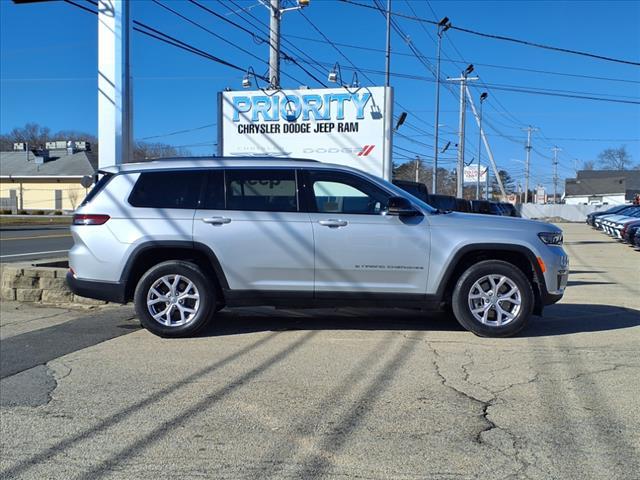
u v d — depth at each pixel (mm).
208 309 6320
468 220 6336
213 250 6234
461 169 42875
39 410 4348
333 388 4734
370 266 6199
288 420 4105
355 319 7309
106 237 6301
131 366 5379
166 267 6270
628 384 4809
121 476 3348
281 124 13930
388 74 26406
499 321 6246
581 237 28828
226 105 14203
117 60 9578
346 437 3826
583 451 3611
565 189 100375
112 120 9586
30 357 5695
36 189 56875
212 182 6414
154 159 6672
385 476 3316
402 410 4270
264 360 5512
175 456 3584
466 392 4629
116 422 4113
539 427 3969
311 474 3342
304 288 6258
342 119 13641
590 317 7578
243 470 3398
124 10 9641
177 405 4410
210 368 5289
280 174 6387
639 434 3852
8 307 8211
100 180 6566
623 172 94125
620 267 14805
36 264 8906
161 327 6273
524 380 4910
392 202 6078
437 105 36406
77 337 6465
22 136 77188
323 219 6227
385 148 13500
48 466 3480
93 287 6352
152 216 6309
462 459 3514
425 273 6211
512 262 6500
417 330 6699
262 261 6230
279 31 17516
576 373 5094
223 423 4066
